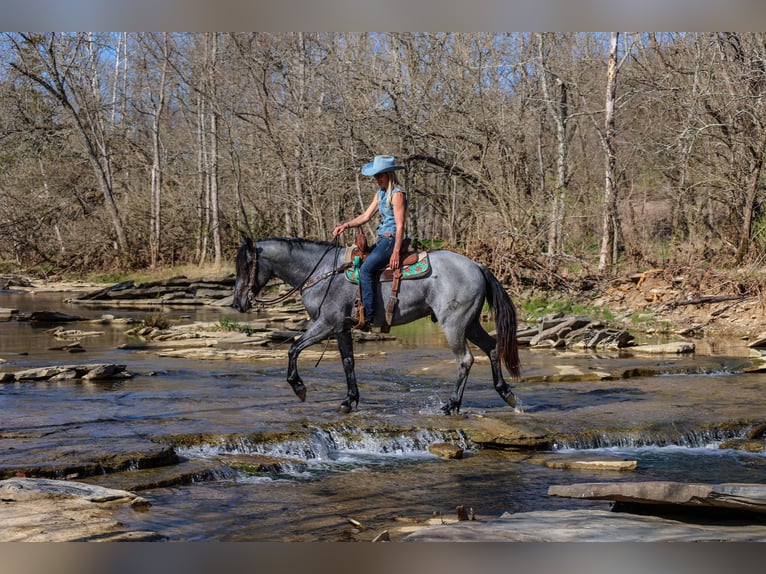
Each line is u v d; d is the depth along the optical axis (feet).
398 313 31.50
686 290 67.05
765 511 19.35
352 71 89.81
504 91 94.84
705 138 77.30
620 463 26.66
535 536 18.31
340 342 32.42
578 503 22.88
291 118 101.24
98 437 27.30
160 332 59.26
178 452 26.96
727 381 41.52
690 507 20.68
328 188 96.37
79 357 48.55
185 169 137.90
